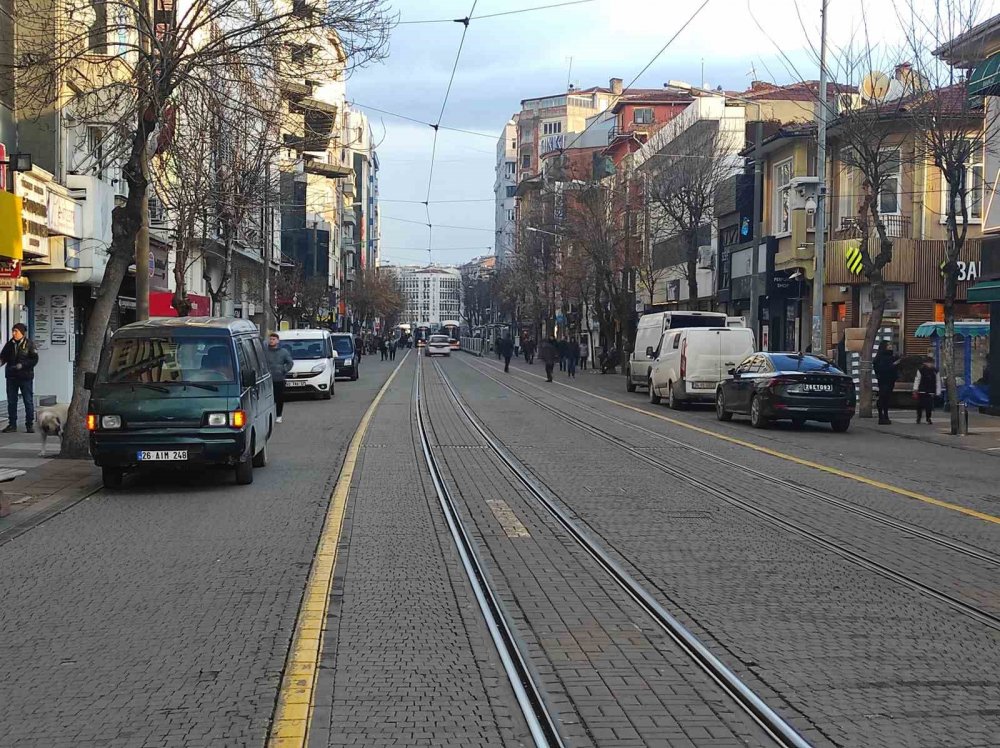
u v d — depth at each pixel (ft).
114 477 42.98
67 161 81.46
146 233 59.88
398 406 93.09
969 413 89.76
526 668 19.81
